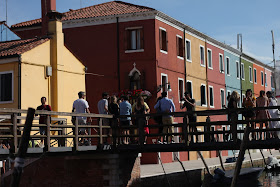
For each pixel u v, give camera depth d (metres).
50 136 14.73
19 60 22.47
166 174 21.33
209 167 26.41
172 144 16.28
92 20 31.03
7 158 13.54
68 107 24.89
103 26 31.05
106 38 30.94
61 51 24.58
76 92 25.55
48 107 16.84
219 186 23.05
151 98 29.80
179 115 17.16
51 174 18.23
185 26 34.47
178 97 33.16
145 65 30.17
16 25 33.06
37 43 23.75
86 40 31.34
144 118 17.89
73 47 31.59
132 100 28.81
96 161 17.58
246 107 16.48
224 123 15.52
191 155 34.56
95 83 30.95
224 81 43.12
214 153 39.88
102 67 30.91
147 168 25.11
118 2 33.91
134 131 19.19
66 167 18.02
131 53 30.45
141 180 19.23
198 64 37.16
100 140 16.70
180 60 33.84
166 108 17.50
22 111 13.70
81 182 17.77
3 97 22.95
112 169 17.27
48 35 24.58
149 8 30.98
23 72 22.67
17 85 22.53
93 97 30.89
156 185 20.45
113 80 30.58
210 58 40.16
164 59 31.30
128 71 30.41
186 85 34.53
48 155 15.12
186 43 35.47
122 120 17.30
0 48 24.77
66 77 24.86
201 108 37.28
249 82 50.62
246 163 32.25
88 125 16.22
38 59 23.53
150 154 29.23
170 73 32.12
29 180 18.42
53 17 24.55
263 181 26.55
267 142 15.09
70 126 15.52
